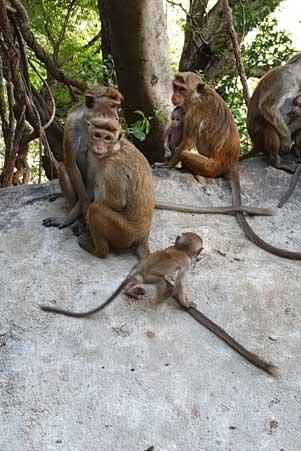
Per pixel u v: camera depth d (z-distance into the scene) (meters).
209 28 4.46
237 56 3.43
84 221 2.27
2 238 2.20
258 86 2.82
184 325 1.90
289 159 2.84
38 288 2.00
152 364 1.77
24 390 1.68
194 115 2.60
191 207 2.39
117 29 3.29
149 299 1.98
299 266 2.18
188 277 2.08
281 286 2.07
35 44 3.63
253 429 1.63
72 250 2.16
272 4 4.32
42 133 3.35
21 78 3.30
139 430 1.61
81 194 2.26
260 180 2.68
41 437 1.58
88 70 3.77
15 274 2.05
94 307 1.94
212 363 1.79
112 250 2.16
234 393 1.71
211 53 4.46
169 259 1.88
